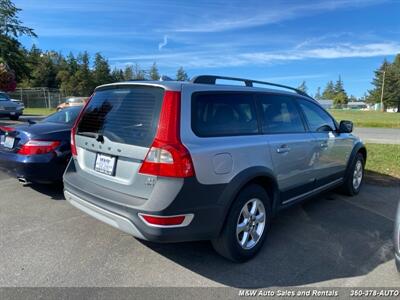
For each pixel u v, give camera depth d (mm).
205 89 3238
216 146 3045
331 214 4770
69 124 5516
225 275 3150
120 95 3402
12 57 34094
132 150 2990
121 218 2977
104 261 3361
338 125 5227
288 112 4188
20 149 5008
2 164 5188
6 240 3775
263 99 3846
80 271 3170
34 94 40344
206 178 2943
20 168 4941
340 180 5281
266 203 3609
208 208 2998
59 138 5121
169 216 2803
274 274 3182
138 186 2955
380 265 3365
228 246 3232
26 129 5148
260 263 3385
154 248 3652
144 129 2992
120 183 3117
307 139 4246
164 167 2777
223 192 3090
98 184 3359
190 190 2850
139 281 3023
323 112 4969
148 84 3150
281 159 3781
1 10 32562
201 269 3250
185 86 3098
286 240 3908
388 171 7180
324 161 4688
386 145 11227
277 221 4496
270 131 3781
